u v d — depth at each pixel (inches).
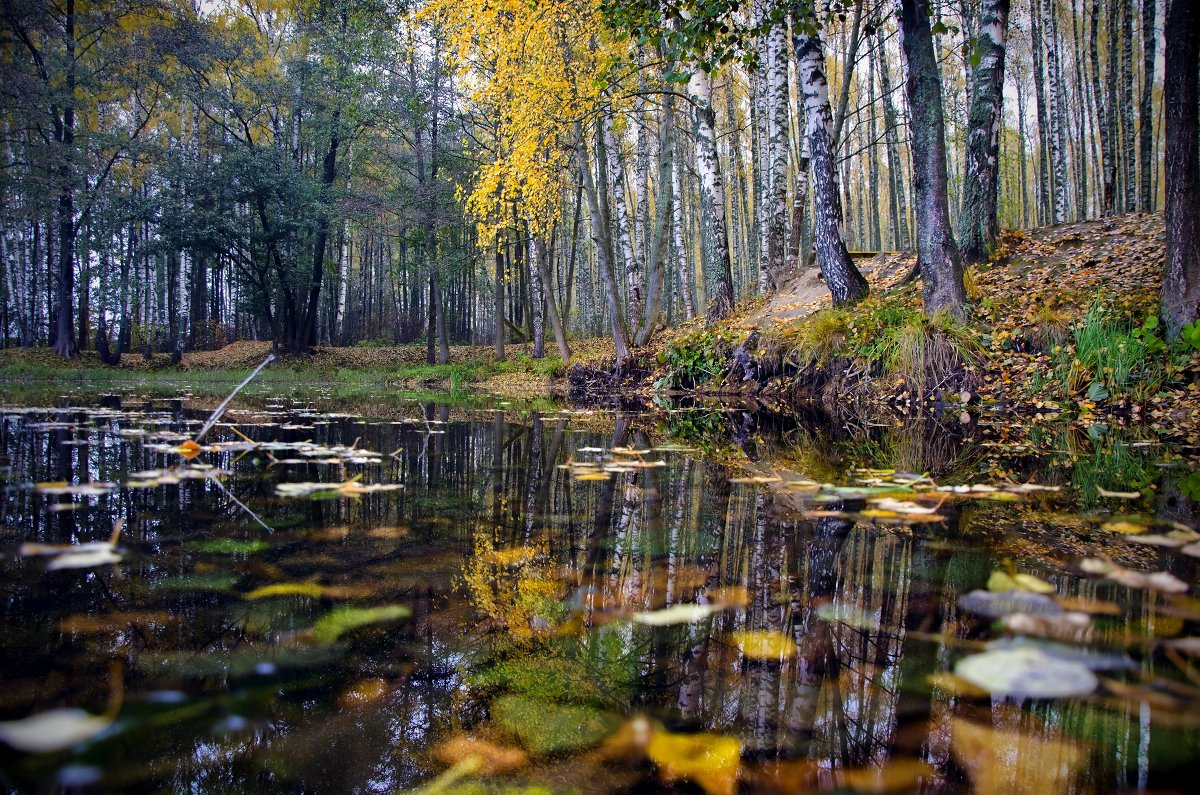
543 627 47.4
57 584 54.4
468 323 1146.7
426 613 49.7
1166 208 200.2
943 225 246.2
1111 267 254.8
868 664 41.6
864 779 30.1
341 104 713.0
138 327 997.2
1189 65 190.2
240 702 36.0
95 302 908.0
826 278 302.7
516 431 193.8
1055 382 217.3
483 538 72.0
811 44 281.7
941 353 237.3
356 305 1355.8
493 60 382.6
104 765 29.6
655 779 30.1
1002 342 234.4
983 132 297.3
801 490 101.7
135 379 609.3
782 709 36.4
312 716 35.0
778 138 420.2
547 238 545.3
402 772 30.3
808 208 701.3
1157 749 31.4
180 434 164.2
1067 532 73.9
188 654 41.6
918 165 248.1
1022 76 829.8
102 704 35.0
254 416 226.8
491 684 39.2
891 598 52.8
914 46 239.8
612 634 46.8
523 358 684.1
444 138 701.9
